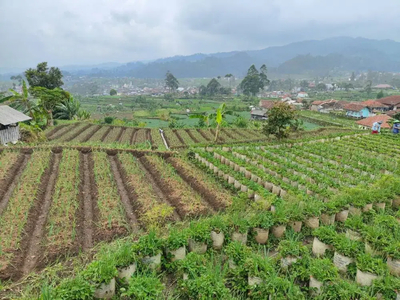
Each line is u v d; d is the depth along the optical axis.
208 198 15.43
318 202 13.10
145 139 37.12
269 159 22.81
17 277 8.74
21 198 13.73
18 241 10.21
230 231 10.59
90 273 7.41
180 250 9.35
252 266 8.05
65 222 11.77
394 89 192.00
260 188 15.62
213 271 8.52
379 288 7.69
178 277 8.60
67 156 20.97
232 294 7.99
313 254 10.32
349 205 13.20
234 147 27.36
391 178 15.82
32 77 55.22
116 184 16.95
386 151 27.75
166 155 23.59
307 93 178.00
